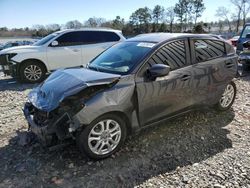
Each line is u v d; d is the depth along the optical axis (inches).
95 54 383.9
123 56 165.9
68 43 371.2
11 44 780.0
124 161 142.7
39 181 127.3
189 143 161.5
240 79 339.9
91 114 132.0
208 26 2288.4
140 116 152.4
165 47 164.9
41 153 150.6
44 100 143.0
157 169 135.5
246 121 194.5
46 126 133.3
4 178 129.6
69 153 149.9
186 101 172.6
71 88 136.9
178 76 163.2
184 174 131.0
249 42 388.2
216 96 193.3
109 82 139.8
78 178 129.0
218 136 170.6
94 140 138.9
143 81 149.3
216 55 190.7
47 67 360.8
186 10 2340.1
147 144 159.8
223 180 125.3
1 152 152.8
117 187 122.6
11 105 246.4
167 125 185.3
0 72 465.7
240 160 142.1
